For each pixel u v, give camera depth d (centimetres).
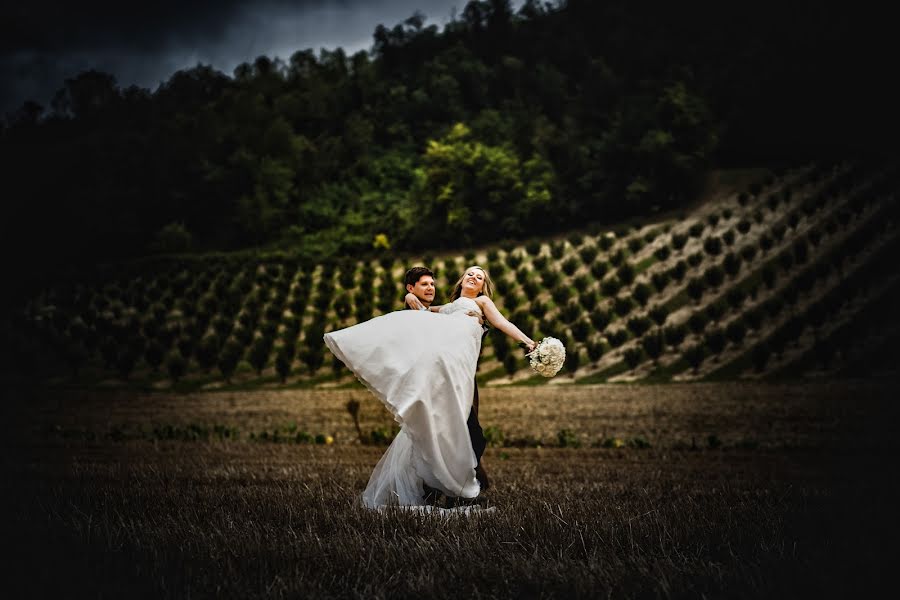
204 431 1930
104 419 2430
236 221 6706
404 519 407
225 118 8188
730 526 381
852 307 3491
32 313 4516
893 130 5562
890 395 2273
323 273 4853
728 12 7119
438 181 5834
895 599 271
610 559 316
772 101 6019
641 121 5775
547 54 8775
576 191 5862
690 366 3142
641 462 1277
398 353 493
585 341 3403
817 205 4688
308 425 2280
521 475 947
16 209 6894
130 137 7500
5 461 1052
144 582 284
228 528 378
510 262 4403
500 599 276
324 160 7731
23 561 308
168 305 4622
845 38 5956
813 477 971
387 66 10056
